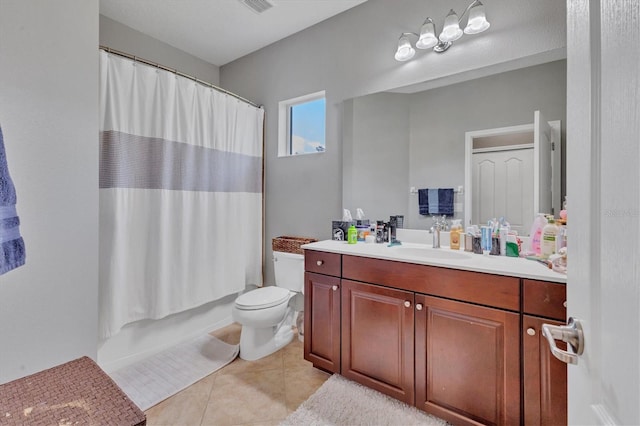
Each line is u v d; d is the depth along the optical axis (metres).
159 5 2.13
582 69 0.52
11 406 0.72
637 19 0.36
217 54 2.83
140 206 1.89
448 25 1.62
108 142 1.71
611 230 0.43
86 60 1.27
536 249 1.45
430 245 1.82
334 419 1.40
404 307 1.42
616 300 0.41
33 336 1.13
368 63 2.11
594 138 0.48
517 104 1.59
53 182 1.18
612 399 0.41
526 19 1.56
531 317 1.11
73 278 1.24
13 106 1.08
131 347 1.92
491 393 1.20
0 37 1.05
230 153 2.43
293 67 2.51
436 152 1.85
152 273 1.95
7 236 0.84
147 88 1.90
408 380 1.42
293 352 2.08
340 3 2.13
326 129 2.33
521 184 1.59
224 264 2.38
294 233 2.55
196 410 1.49
